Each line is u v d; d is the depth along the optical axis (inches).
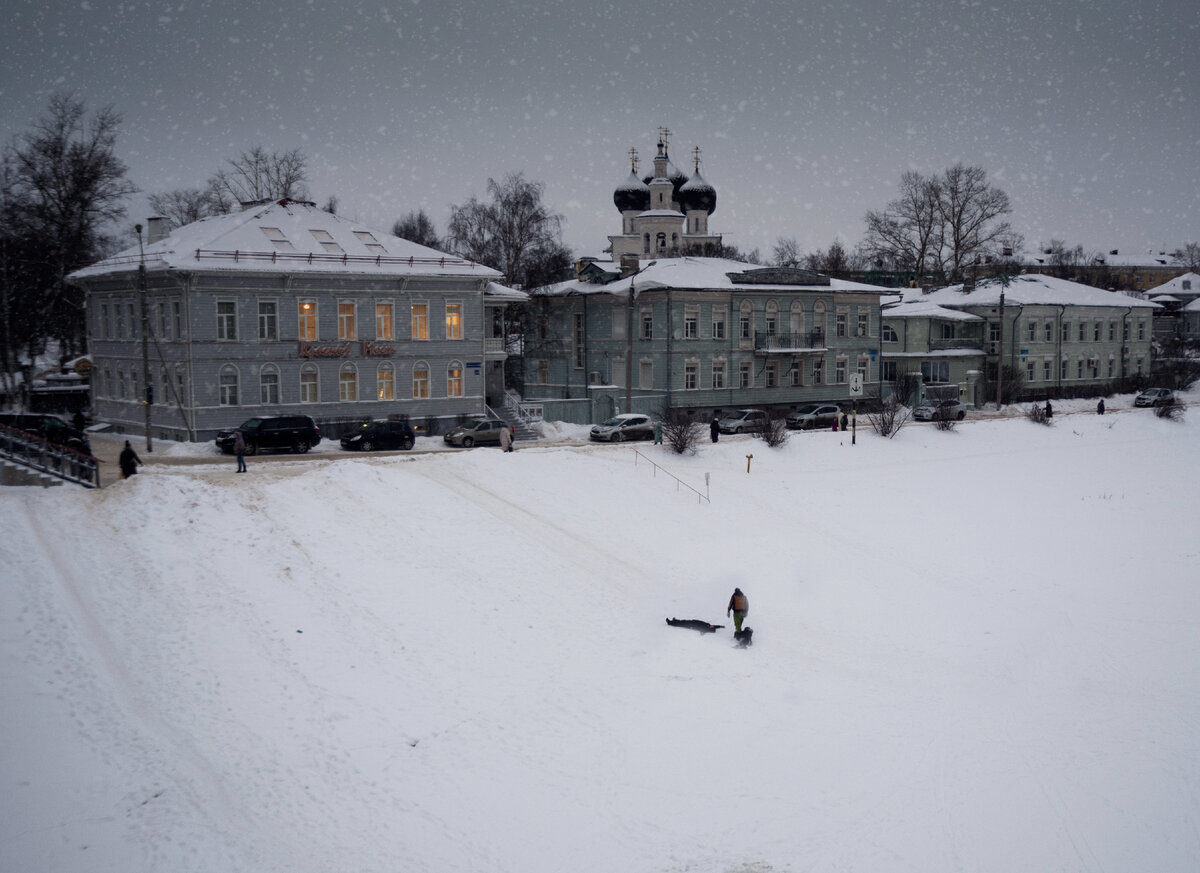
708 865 673.6
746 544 1450.5
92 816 650.8
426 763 781.3
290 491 1238.9
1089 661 1078.4
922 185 3801.7
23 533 1001.5
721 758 821.2
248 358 1843.0
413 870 652.1
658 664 999.6
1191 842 716.0
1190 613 1243.2
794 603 1228.5
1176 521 1752.0
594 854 682.8
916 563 1438.2
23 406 2139.5
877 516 1678.2
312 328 1913.1
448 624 1013.2
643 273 2518.5
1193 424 2628.0
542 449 1775.3
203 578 994.7
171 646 871.7
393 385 2009.1
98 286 2070.6
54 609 873.5
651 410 2363.4
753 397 2524.6
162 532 1069.1
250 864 633.6
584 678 954.1
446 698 880.9
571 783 772.6
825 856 686.5
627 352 2144.4
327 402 1936.5
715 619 1149.1
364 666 906.7
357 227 2071.9
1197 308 4399.6
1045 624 1194.6
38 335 2411.4
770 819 733.3
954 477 1964.8
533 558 1216.8
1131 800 772.6
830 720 899.4
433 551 1170.6
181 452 1679.4
